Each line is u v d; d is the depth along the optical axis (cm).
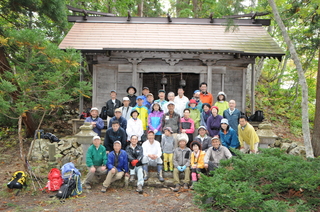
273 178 475
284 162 498
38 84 765
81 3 1736
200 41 1139
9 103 713
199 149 684
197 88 1392
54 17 1069
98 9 1808
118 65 1094
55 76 679
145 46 1080
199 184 450
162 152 782
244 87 1120
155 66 1080
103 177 714
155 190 671
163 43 1113
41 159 910
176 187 664
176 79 1400
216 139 656
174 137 744
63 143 934
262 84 1731
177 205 575
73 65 705
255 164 484
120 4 1830
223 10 764
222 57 1045
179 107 828
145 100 861
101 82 1114
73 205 568
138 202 591
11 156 958
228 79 1120
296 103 1516
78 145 941
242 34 1212
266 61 1825
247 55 1037
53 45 699
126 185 684
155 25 1308
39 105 698
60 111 1337
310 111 1444
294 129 1259
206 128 760
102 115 870
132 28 1261
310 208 452
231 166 552
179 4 2084
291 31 1480
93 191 658
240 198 389
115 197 621
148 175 723
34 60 680
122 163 675
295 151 927
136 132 737
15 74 672
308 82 1509
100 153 675
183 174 717
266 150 559
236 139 703
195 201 480
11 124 1217
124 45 1080
